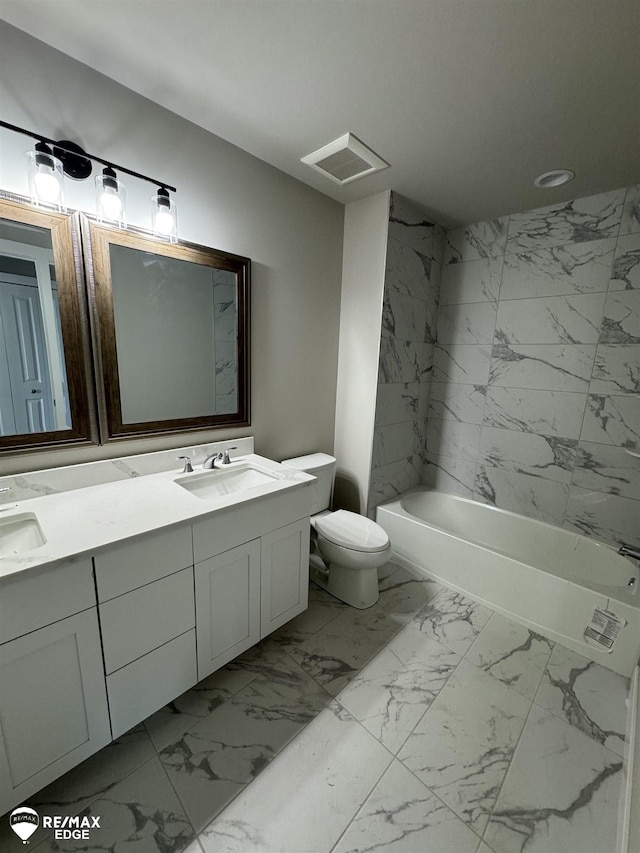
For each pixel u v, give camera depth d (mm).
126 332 1520
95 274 1393
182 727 1331
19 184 1212
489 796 1149
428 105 1434
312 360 2383
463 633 1838
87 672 1070
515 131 1574
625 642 1601
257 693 1474
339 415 2623
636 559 1981
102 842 1013
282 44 1172
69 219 1306
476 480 2742
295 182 2068
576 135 1576
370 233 2277
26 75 1179
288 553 1642
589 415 2215
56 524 1151
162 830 1042
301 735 1315
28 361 1286
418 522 2359
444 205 2295
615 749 1306
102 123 1352
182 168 1592
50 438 1361
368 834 1049
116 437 1530
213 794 1131
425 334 2711
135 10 1072
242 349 1939
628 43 1110
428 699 1474
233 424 1969
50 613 972
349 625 1866
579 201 2127
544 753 1283
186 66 1282
